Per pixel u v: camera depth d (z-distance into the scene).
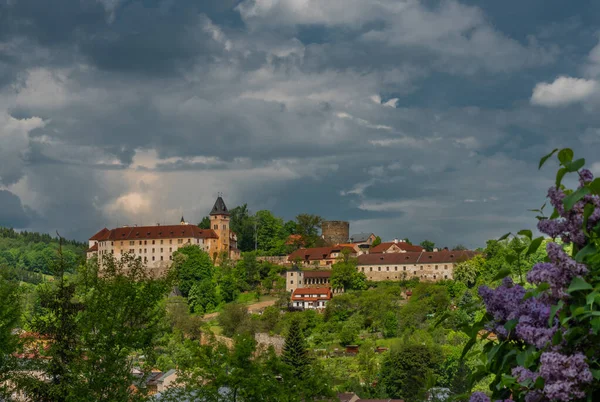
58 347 59.66
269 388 57.03
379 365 153.75
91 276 62.97
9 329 58.62
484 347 14.73
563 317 12.59
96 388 56.69
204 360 58.59
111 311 58.75
